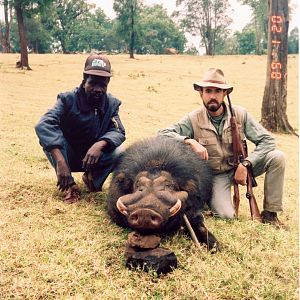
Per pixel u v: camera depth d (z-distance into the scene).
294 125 17.42
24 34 28.89
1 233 4.44
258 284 3.72
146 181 4.28
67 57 42.97
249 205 5.96
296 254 4.40
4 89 18.92
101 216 5.20
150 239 3.89
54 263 3.84
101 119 5.92
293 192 7.39
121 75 28.30
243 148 5.84
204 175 5.36
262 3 65.00
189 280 3.66
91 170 5.98
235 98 21.70
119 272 3.82
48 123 5.52
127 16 51.12
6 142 8.95
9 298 3.36
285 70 15.70
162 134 5.78
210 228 5.00
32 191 5.90
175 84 25.03
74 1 80.81
